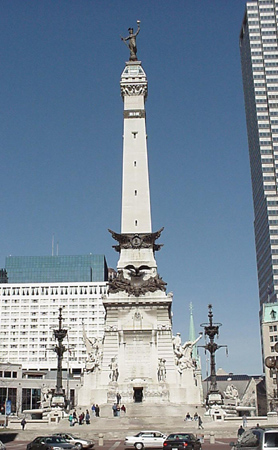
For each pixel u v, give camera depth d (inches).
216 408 3043.8
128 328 3639.3
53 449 1657.2
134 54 4512.8
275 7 7800.2
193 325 6254.9
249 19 7795.3
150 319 3661.4
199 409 3225.9
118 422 2861.7
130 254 3875.5
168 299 3686.0
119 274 3816.4
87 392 3506.4
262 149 7096.5
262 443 1085.8
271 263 6456.7
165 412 3206.2
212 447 1953.7
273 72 7490.2
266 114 7283.5
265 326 5743.1
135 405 3289.9
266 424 2787.9
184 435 1766.7
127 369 3548.2
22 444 2239.2
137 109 4249.5
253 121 7554.1
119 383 3481.8
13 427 2834.6
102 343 3688.5
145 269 3831.2
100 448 1985.7
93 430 2591.0
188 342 3678.6
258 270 7377.0
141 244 3885.3
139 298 3703.3
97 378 3540.8
